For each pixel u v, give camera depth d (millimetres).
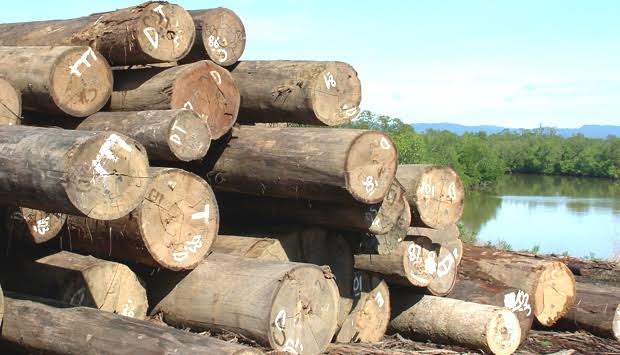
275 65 7043
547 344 7871
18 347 5312
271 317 5480
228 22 7012
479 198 42781
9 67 6254
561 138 74125
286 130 6570
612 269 10844
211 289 5812
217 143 6793
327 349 6438
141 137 5988
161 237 5656
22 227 5910
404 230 6973
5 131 4805
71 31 6805
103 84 6391
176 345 4660
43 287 5691
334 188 6027
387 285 7520
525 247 21000
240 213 7242
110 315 5121
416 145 25844
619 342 8070
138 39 6250
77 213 4344
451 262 7805
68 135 4469
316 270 5859
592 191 50000
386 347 7012
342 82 6980
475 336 7109
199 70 6508
